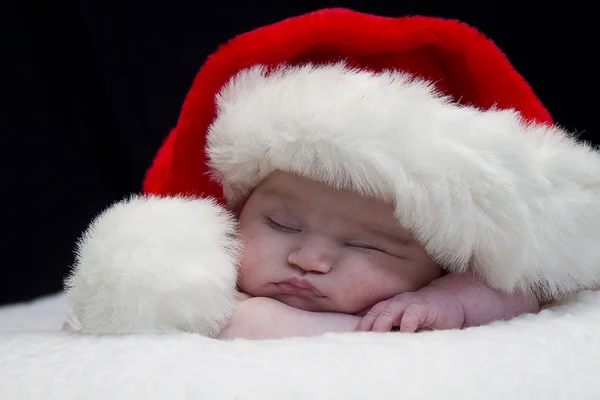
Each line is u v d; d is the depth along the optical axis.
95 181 1.04
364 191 0.61
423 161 0.59
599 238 0.64
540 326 0.57
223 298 0.60
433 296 0.61
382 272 0.62
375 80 0.62
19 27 0.97
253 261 0.63
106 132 1.02
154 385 0.50
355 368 0.51
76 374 0.52
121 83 1.00
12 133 0.99
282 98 0.61
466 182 0.60
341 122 0.60
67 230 1.03
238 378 0.50
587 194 0.63
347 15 0.65
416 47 0.66
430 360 0.52
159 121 1.02
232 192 0.67
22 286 1.01
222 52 0.67
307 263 0.62
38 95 1.00
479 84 0.67
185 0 1.01
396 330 0.61
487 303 0.62
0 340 0.57
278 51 0.66
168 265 0.58
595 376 0.54
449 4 1.01
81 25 0.98
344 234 0.62
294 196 0.63
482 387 0.51
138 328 0.58
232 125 0.63
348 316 0.62
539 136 0.64
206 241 0.60
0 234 1.00
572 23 1.01
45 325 0.80
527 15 1.01
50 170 1.02
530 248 0.61
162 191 0.70
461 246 0.61
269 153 0.62
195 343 0.54
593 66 1.01
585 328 0.57
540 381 0.52
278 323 0.60
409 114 0.60
